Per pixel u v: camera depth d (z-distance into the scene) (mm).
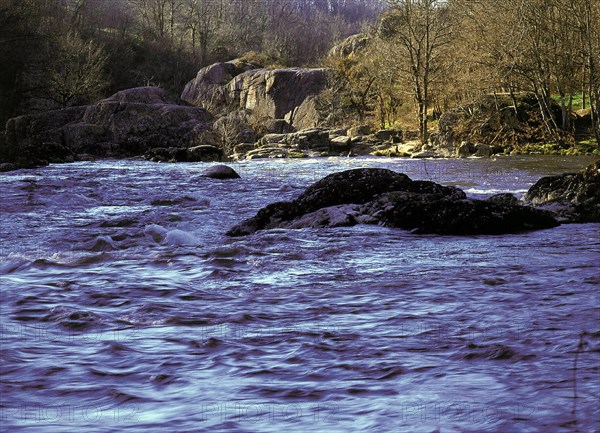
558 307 6363
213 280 8039
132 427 3637
